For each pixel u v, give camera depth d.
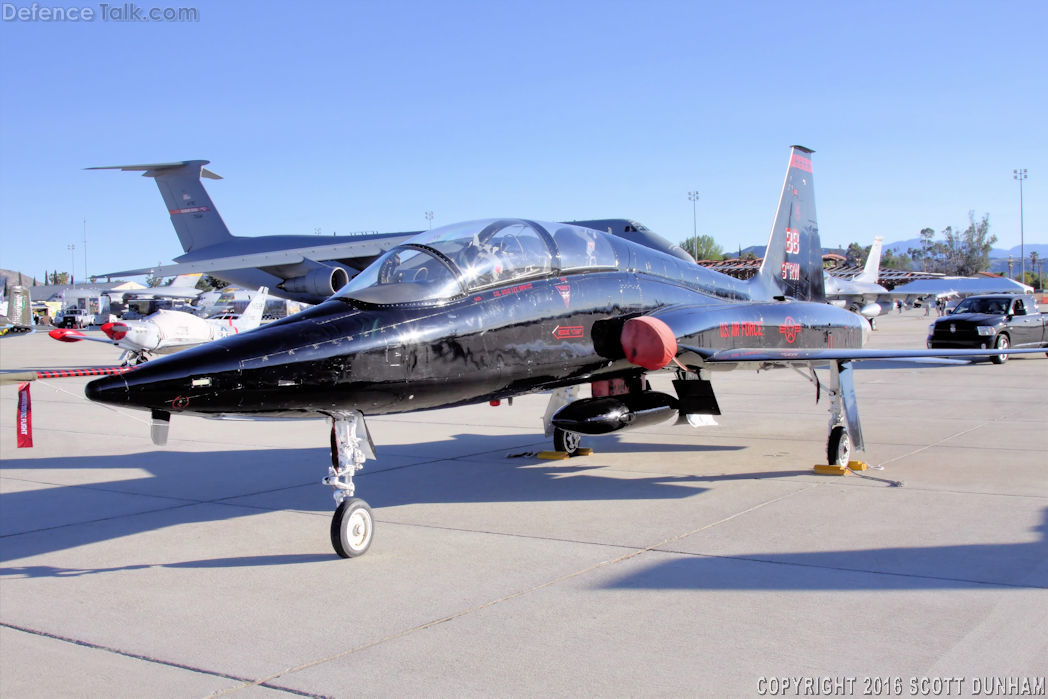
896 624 4.09
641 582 4.85
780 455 9.20
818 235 11.91
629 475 8.28
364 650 3.96
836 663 3.65
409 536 6.11
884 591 4.58
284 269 29.36
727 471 8.34
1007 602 4.36
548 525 6.32
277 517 6.85
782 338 8.67
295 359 5.24
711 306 8.34
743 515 6.44
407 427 12.45
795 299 11.30
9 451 10.72
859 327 10.30
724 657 3.75
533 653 3.86
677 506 6.83
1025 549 5.33
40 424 13.42
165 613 4.57
